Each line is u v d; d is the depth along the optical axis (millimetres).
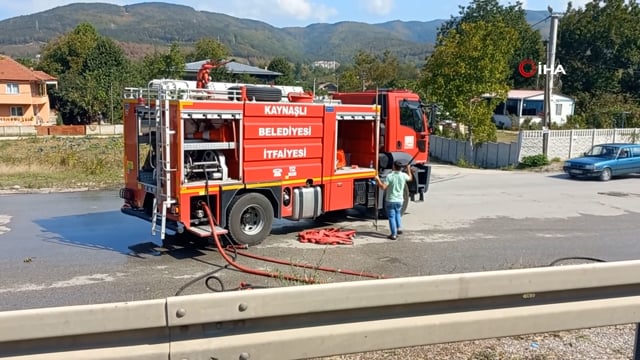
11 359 2924
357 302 3350
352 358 4625
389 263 8898
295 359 3311
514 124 51781
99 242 10281
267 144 9992
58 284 7645
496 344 5039
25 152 30766
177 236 10781
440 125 36906
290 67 95750
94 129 53469
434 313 3564
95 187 17750
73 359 2973
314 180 10898
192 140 9203
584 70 59250
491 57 30016
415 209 14500
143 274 8164
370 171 11930
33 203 14711
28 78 62156
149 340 3105
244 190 9867
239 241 9711
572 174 22453
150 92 9492
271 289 3252
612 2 59156
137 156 10156
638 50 57750
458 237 11031
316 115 10727
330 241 10242
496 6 72688
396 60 63938
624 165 22266
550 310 3742
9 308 6652
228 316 3150
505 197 16984
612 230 11977
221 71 53406
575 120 44281
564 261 9125
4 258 9047
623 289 3914
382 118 12836
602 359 4750
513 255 9578
